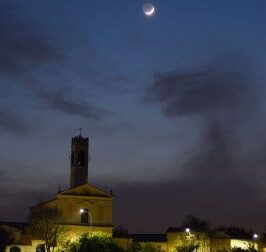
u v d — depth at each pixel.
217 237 132.62
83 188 109.56
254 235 139.50
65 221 106.06
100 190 110.00
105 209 109.19
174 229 135.25
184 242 127.19
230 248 129.25
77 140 117.88
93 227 107.12
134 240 124.56
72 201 107.88
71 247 93.62
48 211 105.12
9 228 102.38
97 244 90.94
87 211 108.12
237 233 150.62
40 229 102.44
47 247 100.94
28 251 100.44
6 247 98.81
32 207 112.81
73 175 116.31
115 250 92.44
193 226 132.25
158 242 133.75
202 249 129.12
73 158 117.56
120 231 134.38
